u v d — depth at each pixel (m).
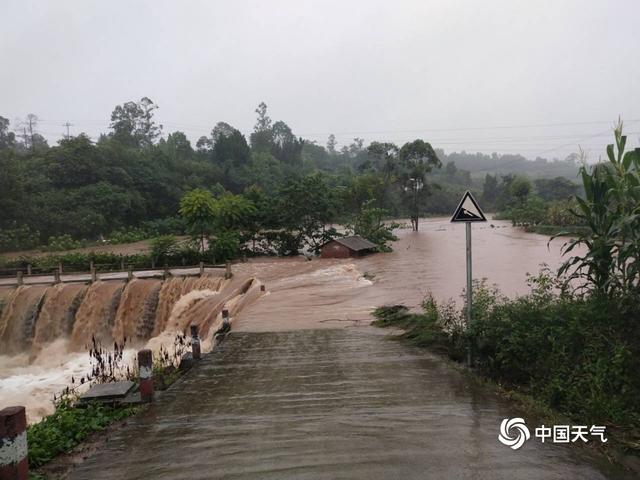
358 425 4.90
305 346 9.56
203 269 24.78
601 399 4.79
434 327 9.45
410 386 6.36
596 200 6.64
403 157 62.72
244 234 33.50
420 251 33.00
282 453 4.24
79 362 17.84
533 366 5.96
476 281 10.97
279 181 86.75
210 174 78.19
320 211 34.06
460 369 7.08
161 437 4.90
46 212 48.91
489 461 3.95
